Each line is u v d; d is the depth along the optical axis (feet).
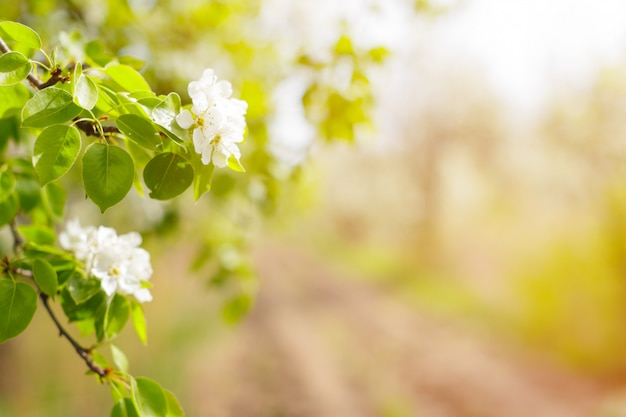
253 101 8.20
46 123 3.22
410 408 24.68
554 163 46.78
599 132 43.27
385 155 90.94
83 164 3.28
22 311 3.84
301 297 55.98
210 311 43.06
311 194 12.40
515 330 34.37
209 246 9.28
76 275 4.30
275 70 9.91
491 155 73.67
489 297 44.34
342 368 31.32
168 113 3.44
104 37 8.34
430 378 28.53
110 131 3.54
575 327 29.60
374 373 29.99
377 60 8.09
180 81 8.63
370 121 8.55
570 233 31.12
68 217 9.34
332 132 8.53
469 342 34.50
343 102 8.27
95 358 4.21
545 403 24.67
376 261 83.41
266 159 8.56
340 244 119.85
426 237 73.87
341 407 25.54
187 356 31.58
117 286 4.31
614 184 31.42
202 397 26.09
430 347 34.14
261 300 53.83
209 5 9.33
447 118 77.61
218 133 3.40
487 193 71.20
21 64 3.44
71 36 5.75
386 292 57.31
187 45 9.67
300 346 36.22
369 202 103.65
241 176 8.69
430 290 53.88
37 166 3.17
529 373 28.48
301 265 92.17
